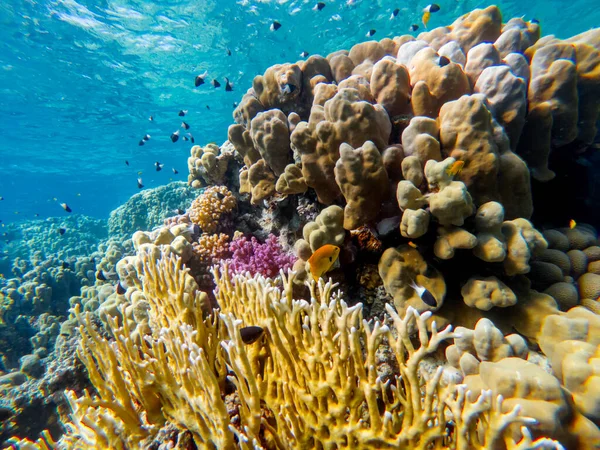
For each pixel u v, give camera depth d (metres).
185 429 0.58
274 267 0.99
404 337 0.40
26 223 5.60
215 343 0.69
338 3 3.38
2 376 1.71
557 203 1.00
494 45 0.98
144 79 4.67
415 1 3.44
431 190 0.70
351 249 0.84
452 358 0.60
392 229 0.76
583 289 0.74
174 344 0.54
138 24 3.53
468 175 0.73
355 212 0.76
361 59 1.22
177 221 1.48
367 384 0.42
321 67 1.22
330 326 0.45
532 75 0.90
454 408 0.40
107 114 5.79
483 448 0.40
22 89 4.58
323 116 0.88
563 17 4.35
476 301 0.64
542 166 0.90
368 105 0.77
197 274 1.15
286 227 1.17
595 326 0.55
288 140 1.05
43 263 2.88
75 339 1.45
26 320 2.33
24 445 0.56
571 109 0.86
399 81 0.89
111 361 0.60
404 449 0.42
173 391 0.55
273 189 1.16
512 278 0.69
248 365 0.44
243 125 1.30
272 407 0.52
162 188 3.52
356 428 0.44
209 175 1.48
